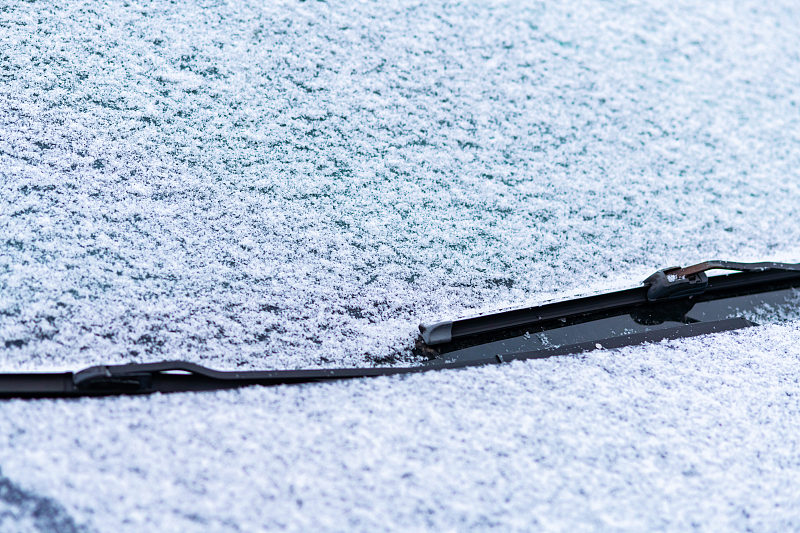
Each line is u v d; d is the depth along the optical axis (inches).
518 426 76.7
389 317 79.6
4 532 73.1
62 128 81.5
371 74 86.1
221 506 74.2
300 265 80.2
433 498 75.1
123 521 73.7
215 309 78.6
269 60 85.4
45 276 78.0
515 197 83.6
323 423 76.2
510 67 87.9
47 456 74.3
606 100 87.8
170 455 74.9
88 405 75.6
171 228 80.0
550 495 75.5
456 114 85.7
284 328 78.7
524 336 80.1
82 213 79.7
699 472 76.5
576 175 84.9
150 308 78.2
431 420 76.6
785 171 87.2
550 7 91.0
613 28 91.0
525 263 81.8
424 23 88.6
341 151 83.4
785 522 75.9
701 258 83.4
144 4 85.9
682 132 87.4
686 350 79.7
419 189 83.0
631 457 76.5
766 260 83.5
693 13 93.0
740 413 78.0
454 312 80.0
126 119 82.3
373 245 81.2
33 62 82.9
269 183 82.0
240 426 75.7
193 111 83.2
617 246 83.0
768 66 91.4
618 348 79.5
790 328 81.4
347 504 74.7
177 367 76.5
